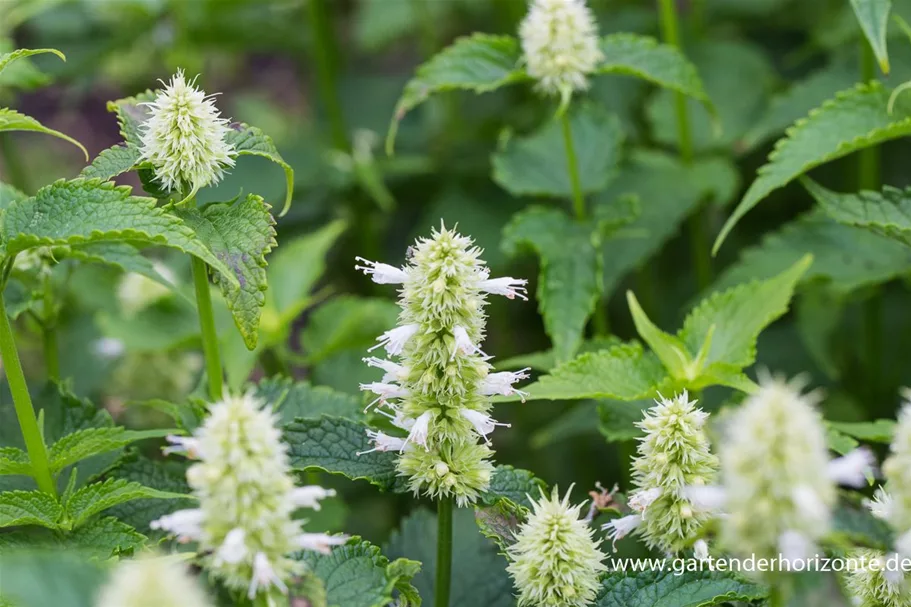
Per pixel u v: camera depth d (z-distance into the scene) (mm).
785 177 932
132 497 848
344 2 1715
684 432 835
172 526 777
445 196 1283
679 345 895
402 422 833
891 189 937
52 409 922
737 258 1246
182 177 852
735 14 1411
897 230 920
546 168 1047
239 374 992
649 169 1098
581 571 827
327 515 985
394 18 1454
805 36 1397
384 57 1756
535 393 883
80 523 856
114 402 1078
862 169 1050
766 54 1382
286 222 1320
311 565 820
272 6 1488
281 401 922
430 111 1454
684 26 1311
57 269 970
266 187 1260
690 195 1075
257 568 775
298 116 1767
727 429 783
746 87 1177
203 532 780
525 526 836
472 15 1543
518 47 997
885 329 1171
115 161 857
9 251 829
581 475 1110
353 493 1088
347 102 1505
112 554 846
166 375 1069
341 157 1296
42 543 860
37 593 773
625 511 885
